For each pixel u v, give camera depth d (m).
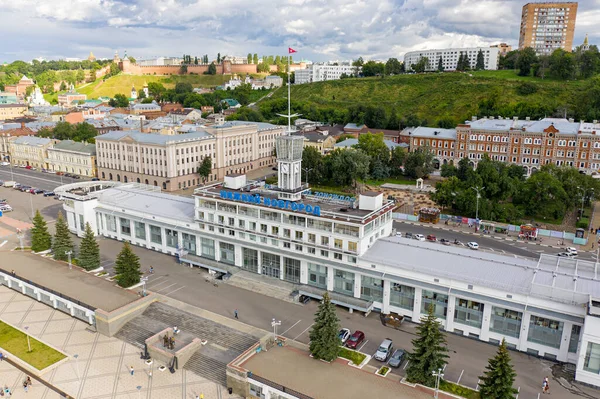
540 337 79.88
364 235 96.50
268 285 106.06
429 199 182.25
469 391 69.31
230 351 81.88
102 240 138.62
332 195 115.12
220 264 115.75
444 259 92.44
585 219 154.50
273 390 68.38
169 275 113.62
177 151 196.62
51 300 100.50
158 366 79.06
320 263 99.88
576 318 75.50
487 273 86.69
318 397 66.00
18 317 95.81
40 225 127.38
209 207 117.25
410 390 69.19
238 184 120.50
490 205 150.38
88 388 73.00
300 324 90.50
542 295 79.25
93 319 92.19
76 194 145.75
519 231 144.75
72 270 112.56
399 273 91.81
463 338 86.50
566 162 199.38
